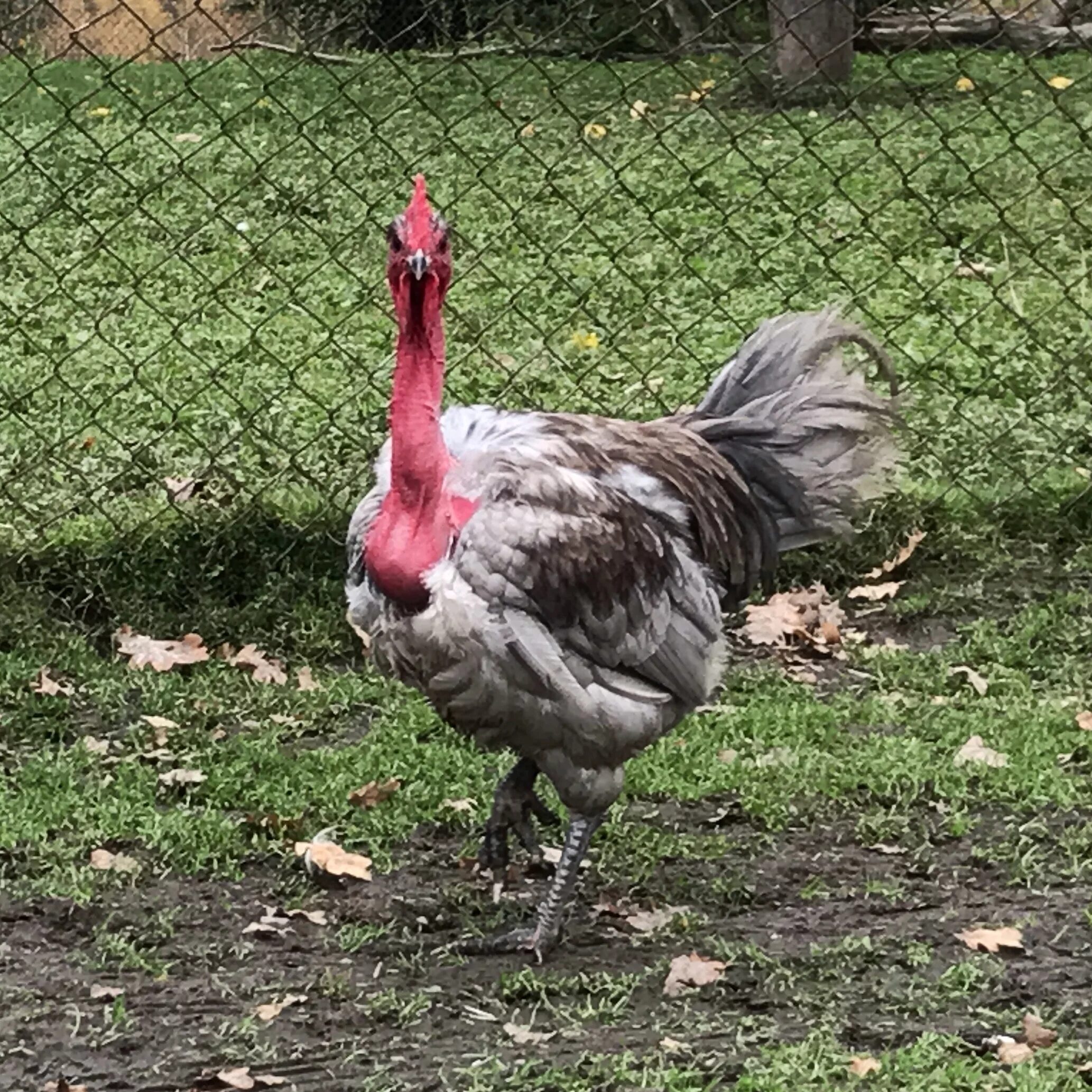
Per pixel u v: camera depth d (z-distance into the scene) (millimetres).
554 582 2549
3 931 2654
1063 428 3709
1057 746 3000
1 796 2875
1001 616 3338
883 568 3410
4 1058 2471
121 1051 2484
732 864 2797
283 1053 2484
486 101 3844
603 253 4965
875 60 7246
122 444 3523
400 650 2582
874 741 3016
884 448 2875
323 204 5523
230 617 3264
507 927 2699
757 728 3049
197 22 7047
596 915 2715
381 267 4910
